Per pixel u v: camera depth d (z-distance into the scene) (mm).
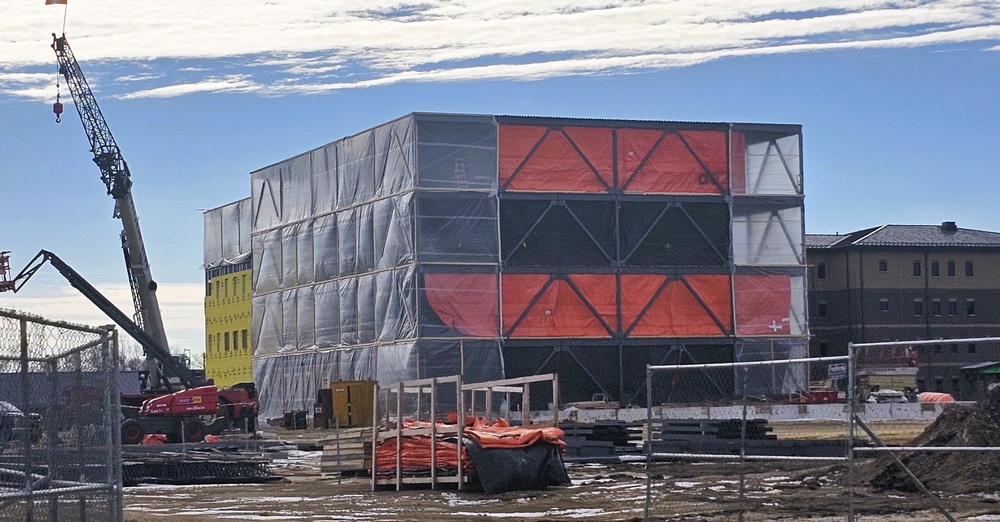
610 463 32719
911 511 18031
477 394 63938
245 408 56812
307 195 75812
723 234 68938
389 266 66312
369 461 29797
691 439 28359
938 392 21047
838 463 18859
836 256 97812
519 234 66125
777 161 70062
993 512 17938
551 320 65750
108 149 79312
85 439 13602
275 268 79312
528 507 21656
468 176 65375
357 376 69125
